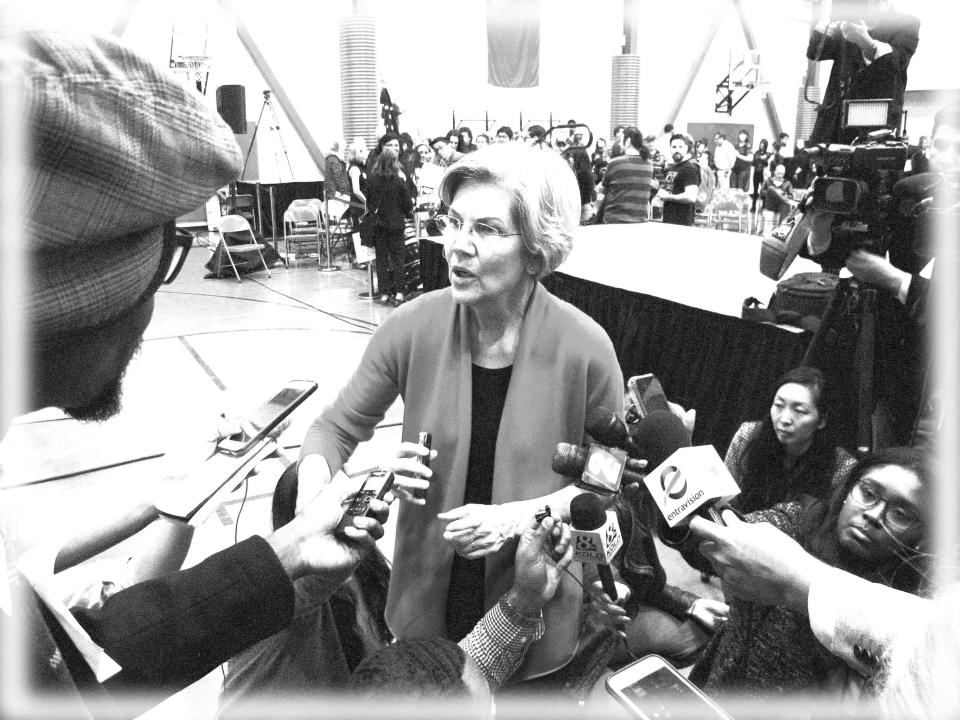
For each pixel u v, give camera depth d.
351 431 1.25
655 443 1.01
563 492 1.08
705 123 14.45
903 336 1.96
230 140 0.44
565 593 1.14
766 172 11.30
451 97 12.48
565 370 1.10
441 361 1.15
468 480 1.19
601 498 0.96
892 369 2.04
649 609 1.91
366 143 11.19
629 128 6.60
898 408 2.01
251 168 11.27
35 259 0.34
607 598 1.07
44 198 0.33
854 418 2.01
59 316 0.35
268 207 10.38
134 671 0.51
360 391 1.23
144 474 2.95
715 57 14.23
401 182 6.45
